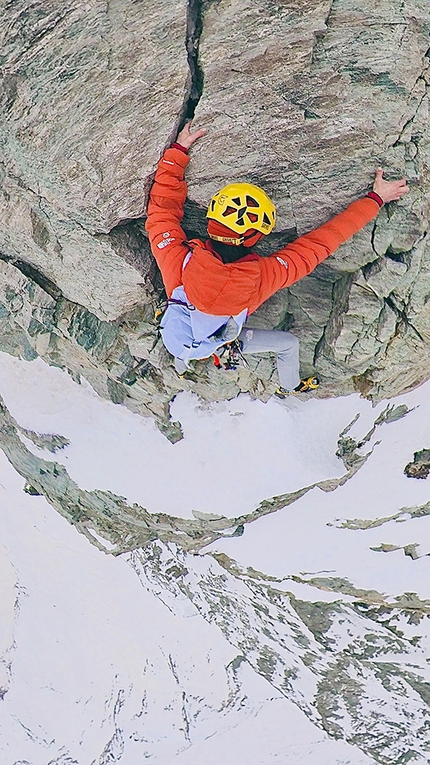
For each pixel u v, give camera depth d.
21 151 4.84
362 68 4.59
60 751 9.74
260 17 4.47
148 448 6.75
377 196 4.68
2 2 4.45
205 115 4.66
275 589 7.72
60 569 8.91
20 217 5.17
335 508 6.84
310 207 5.00
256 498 6.74
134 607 8.75
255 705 8.77
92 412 6.85
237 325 4.36
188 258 4.36
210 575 7.98
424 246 4.98
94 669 9.46
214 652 8.69
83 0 4.43
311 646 7.96
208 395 6.20
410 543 7.00
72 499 7.78
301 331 5.65
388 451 6.45
